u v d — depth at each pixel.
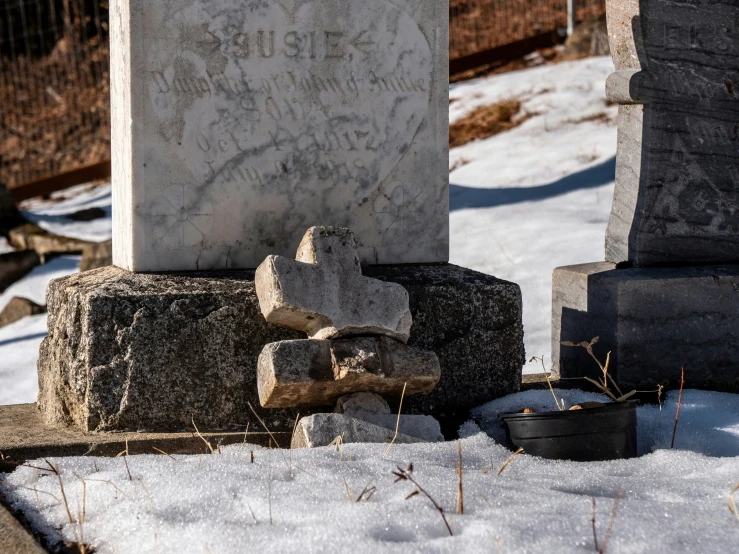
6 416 3.52
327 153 3.62
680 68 3.93
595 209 7.60
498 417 3.32
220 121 3.47
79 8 17.03
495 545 2.02
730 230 4.05
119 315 3.16
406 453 2.85
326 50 3.58
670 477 2.76
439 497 2.34
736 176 4.04
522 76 12.41
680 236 4.00
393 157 3.71
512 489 2.45
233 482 2.45
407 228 3.76
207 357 3.23
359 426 3.01
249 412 3.27
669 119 3.94
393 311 3.22
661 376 3.82
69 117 15.65
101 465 2.74
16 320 7.42
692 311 3.83
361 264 3.71
